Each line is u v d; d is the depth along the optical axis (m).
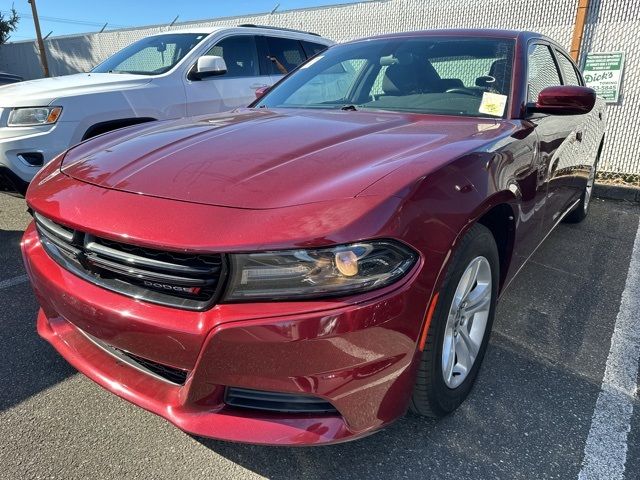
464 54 2.89
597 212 5.32
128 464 1.83
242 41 5.91
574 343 2.65
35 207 1.89
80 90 4.41
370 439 1.94
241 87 5.74
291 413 1.58
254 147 1.99
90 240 1.68
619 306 3.07
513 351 2.56
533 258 3.86
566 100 2.47
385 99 2.88
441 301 1.70
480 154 1.95
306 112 2.71
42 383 2.29
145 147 2.10
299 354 1.44
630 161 6.66
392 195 1.54
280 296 1.44
